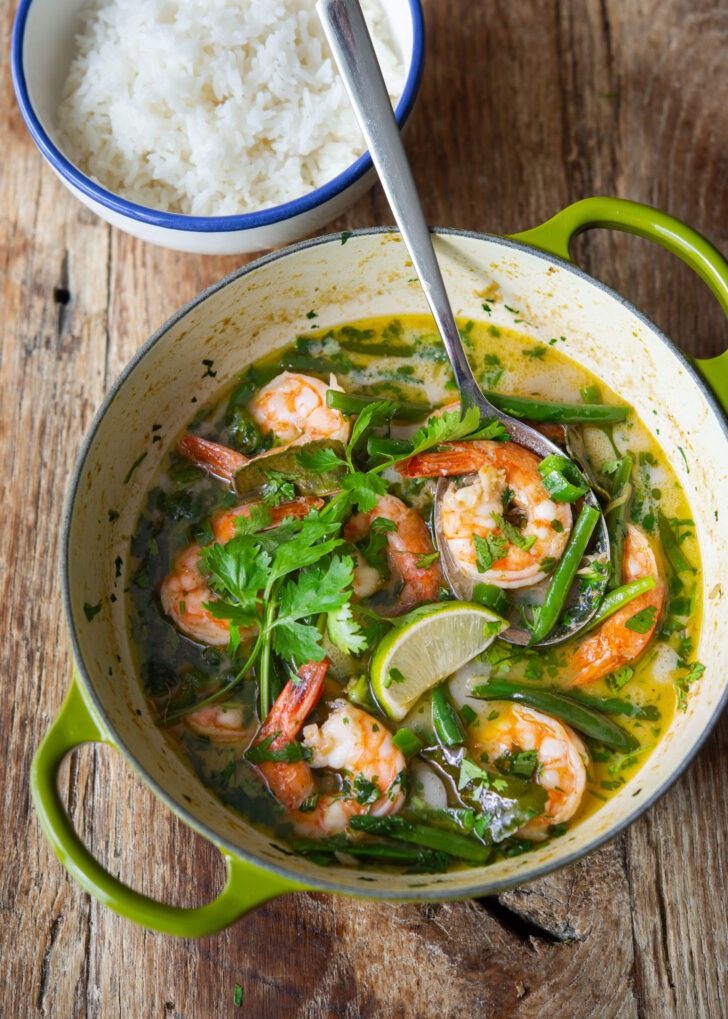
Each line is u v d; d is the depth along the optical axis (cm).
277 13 55
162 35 54
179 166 55
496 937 50
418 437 48
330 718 46
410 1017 49
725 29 61
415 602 49
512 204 59
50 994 50
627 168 59
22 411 57
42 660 54
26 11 54
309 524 46
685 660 49
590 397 52
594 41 61
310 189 56
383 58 55
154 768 45
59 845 42
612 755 48
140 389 49
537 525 48
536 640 48
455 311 53
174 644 49
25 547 55
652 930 50
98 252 58
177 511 51
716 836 51
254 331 52
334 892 42
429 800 47
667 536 50
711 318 57
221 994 50
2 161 60
